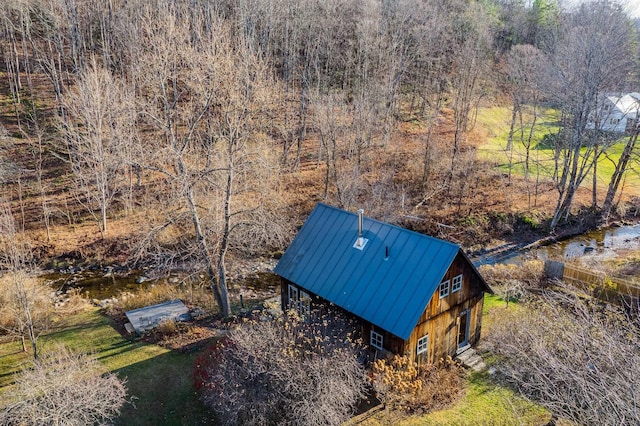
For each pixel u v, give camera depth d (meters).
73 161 35.12
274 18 45.91
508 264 29.78
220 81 22.56
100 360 18.50
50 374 14.89
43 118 38.97
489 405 16.14
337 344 15.51
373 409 15.84
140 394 16.62
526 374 16.03
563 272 24.59
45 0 44.38
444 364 18.25
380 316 16.39
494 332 19.59
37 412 13.44
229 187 20.58
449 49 56.09
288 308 20.44
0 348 19.33
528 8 76.94
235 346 15.55
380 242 18.19
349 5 51.97
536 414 15.55
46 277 27.53
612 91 36.78
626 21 40.47
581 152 48.38
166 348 19.41
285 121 40.78
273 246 31.44
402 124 47.84
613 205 38.12
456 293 17.98
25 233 29.97
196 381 16.50
